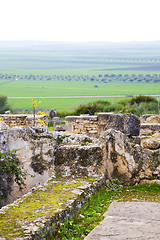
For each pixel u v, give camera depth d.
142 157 7.15
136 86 135.00
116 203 5.93
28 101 69.88
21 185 6.85
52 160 7.10
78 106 30.94
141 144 7.93
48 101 69.69
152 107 26.17
